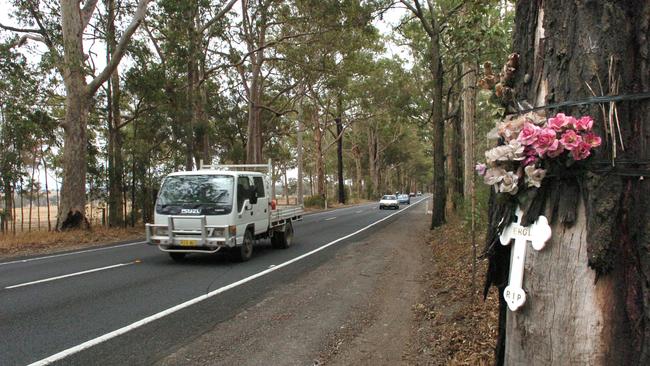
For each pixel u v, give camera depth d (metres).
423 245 14.34
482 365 4.40
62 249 14.60
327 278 9.15
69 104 18.56
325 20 23.25
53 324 5.96
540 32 2.34
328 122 53.31
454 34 7.37
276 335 5.65
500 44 6.94
